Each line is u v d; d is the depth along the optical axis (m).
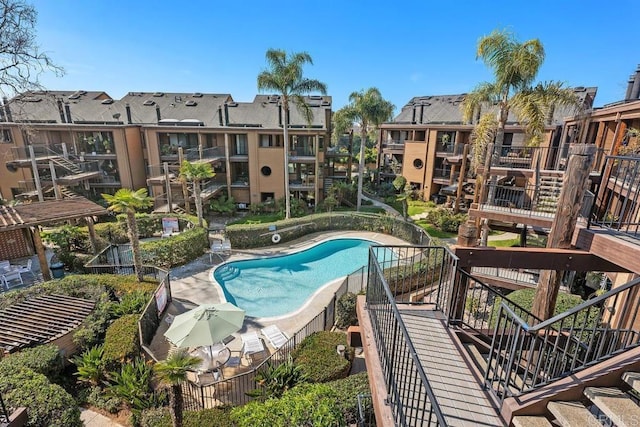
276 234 19.94
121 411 7.71
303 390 6.80
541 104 14.17
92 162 25.02
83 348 9.46
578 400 3.47
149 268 14.20
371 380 4.36
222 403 7.89
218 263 16.98
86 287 11.74
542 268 5.34
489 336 5.57
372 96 24.53
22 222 12.66
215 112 28.72
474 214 12.05
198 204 18.95
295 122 26.98
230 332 8.91
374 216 22.20
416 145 29.55
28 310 10.18
